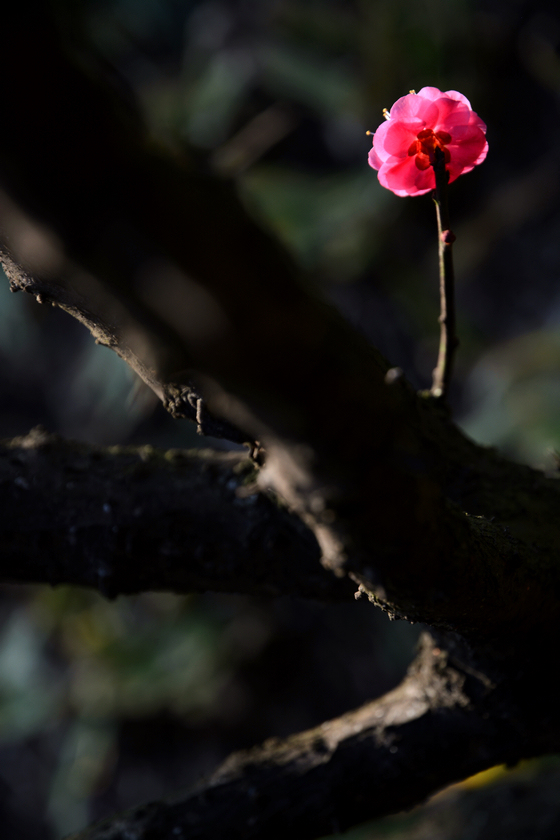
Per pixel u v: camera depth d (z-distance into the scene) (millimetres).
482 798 1093
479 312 2461
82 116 587
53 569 783
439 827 1079
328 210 2178
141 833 780
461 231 2389
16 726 2236
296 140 2520
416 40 2127
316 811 781
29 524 777
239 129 2408
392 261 2344
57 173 591
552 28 2162
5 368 2672
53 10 579
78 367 2557
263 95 2422
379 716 792
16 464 782
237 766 793
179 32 2625
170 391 705
